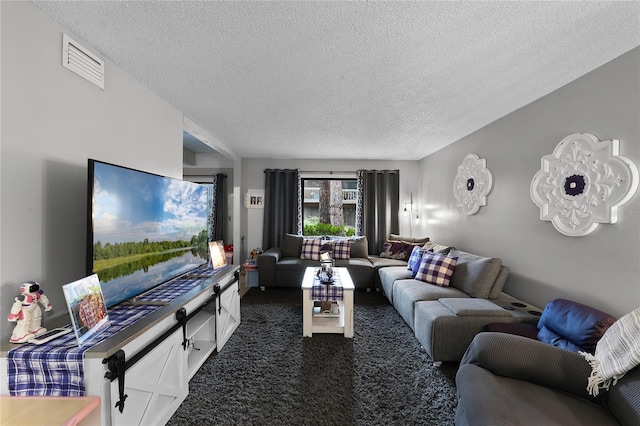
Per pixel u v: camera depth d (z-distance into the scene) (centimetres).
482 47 173
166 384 168
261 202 539
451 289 296
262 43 171
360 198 532
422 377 212
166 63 195
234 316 291
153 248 196
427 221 496
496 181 303
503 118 293
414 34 161
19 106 133
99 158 182
